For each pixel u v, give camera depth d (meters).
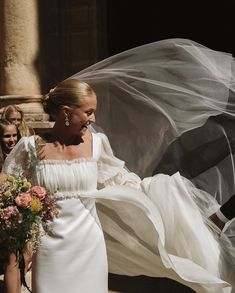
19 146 4.07
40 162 3.97
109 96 5.55
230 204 5.02
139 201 4.43
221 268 4.89
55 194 3.96
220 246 4.98
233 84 5.29
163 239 4.50
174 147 5.45
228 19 9.18
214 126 5.37
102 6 8.30
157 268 4.91
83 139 4.11
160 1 9.12
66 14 8.05
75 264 3.96
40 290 3.95
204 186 5.36
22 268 4.28
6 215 3.81
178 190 5.01
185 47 5.33
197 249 4.90
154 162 5.53
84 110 3.94
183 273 4.64
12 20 7.40
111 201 4.52
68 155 4.01
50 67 7.91
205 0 9.24
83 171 3.99
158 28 9.13
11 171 4.06
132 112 5.53
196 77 5.32
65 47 8.09
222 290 4.66
